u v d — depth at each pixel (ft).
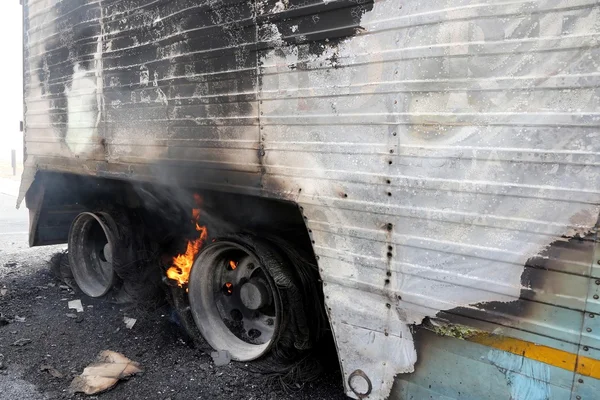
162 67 9.61
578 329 5.18
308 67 7.11
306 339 9.04
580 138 4.96
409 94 6.10
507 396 5.82
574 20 4.88
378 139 6.47
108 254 13.71
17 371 9.70
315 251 7.47
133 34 10.22
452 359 6.24
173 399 8.79
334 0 6.70
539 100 5.17
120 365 9.80
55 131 13.48
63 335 11.43
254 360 9.84
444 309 6.19
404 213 6.34
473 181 5.71
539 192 5.27
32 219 15.72
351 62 6.61
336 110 6.86
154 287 12.74
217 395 8.93
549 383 5.47
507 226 5.53
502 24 5.31
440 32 5.75
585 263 5.06
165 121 9.70
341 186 6.94
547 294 5.34
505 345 5.74
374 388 7.10
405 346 6.69
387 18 6.19
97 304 13.62
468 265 5.89
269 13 7.52
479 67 5.52
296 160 7.45
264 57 7.68
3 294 14.08
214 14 8.39
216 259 10.90
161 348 10.79
